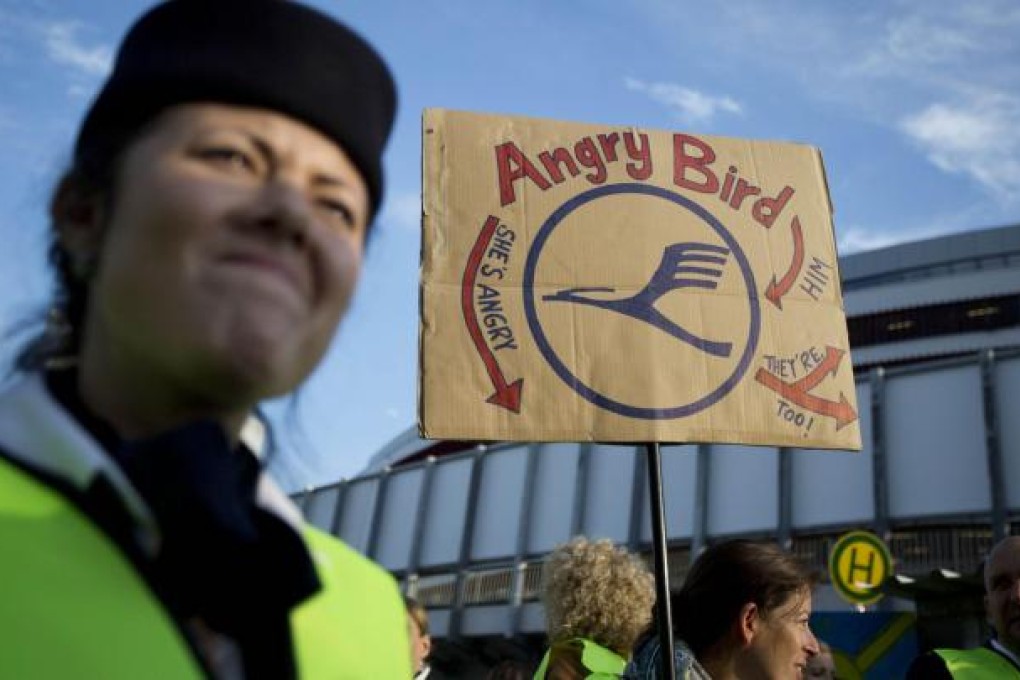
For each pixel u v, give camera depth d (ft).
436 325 9.34
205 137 2.91
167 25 3.00
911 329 130.93
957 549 54.03
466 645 73.15
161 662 2.45
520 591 70.38
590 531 68.64
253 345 2.79
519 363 9.40
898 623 21.09
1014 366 55.21
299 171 3.05
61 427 2.64
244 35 2.99
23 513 2.46
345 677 3.60
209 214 2.80
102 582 2.46
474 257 9.57
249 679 3.01
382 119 3.39
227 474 2.73
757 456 62.49
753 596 9.12
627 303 9.78
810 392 10.03
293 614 3.56
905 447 57.57
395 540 82.69
